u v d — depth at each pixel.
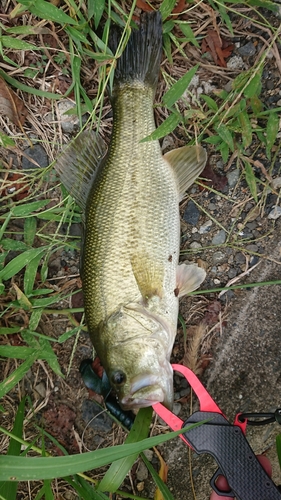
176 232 0.42
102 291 0.41
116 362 0.40
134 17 0.46
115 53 0.44
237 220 0.47
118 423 0.46
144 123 0.43
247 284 0.45
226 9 0.45
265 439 0.46
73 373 0.48
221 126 0.44
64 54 0.47
